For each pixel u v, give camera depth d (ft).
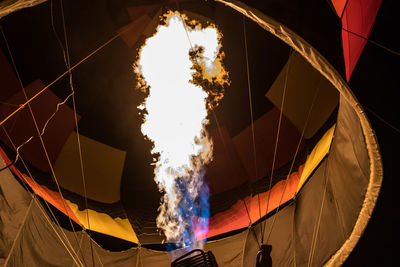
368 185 8.36
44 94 13.67
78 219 13.01
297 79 13.58
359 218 8.66
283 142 14.24
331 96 12.09
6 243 9.96
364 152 8.24
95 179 14.88
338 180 9.80
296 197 12.59
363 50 10.06
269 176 14.51
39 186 12.24
